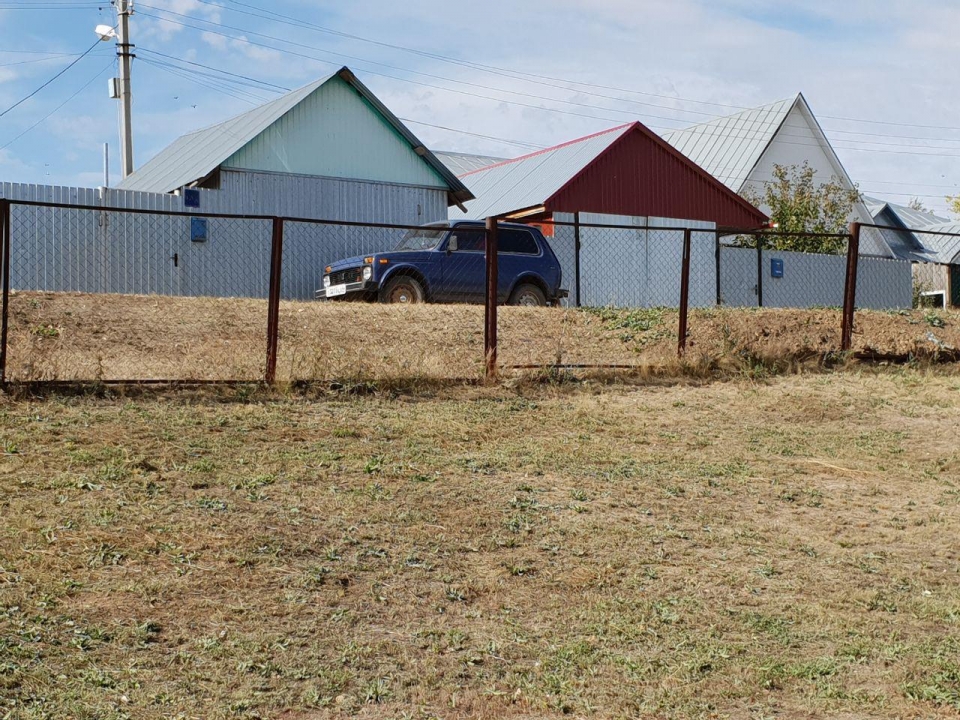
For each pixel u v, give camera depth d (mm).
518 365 10664
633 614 5453
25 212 16688
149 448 7406
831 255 24578
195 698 4344
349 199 20578
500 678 4727
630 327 12992
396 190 21172
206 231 18609
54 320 11414
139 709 4215
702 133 38031
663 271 23594
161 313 12133
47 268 16891
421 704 4465
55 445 7277
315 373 9617
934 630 5434
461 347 11820
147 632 4836
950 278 23156
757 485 7785
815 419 9812
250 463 7312
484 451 8125
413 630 5141
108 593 5172
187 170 20438
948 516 7266
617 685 4707
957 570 6289
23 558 5418
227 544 5875
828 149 36906
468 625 5234
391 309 13148
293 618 5137
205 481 6848
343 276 16422
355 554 5941
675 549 6402
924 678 4863
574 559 6145
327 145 20391
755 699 4648
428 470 7520
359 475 7273
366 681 4613
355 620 5184
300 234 19828
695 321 13242
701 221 24219
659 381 10961
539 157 25578
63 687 4316
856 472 8227
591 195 22719
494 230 10578
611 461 8125
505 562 6020
